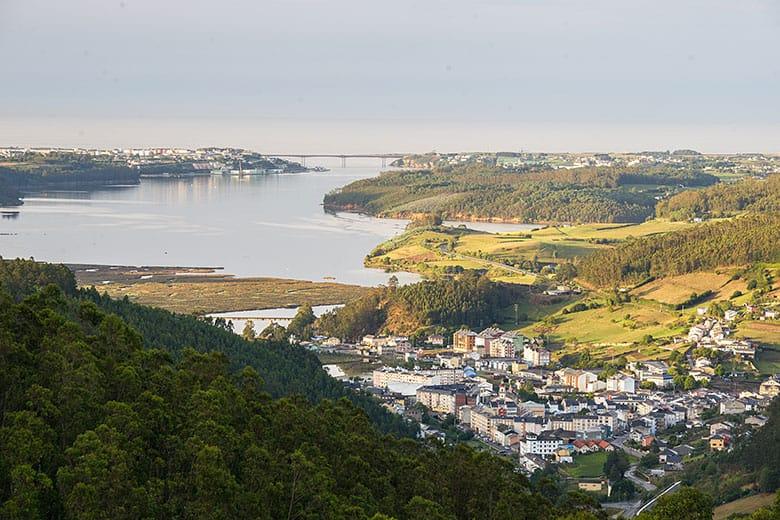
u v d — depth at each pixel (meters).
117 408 186.00
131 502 165.50
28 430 172.12
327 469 195.25
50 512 164.88
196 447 182.00
